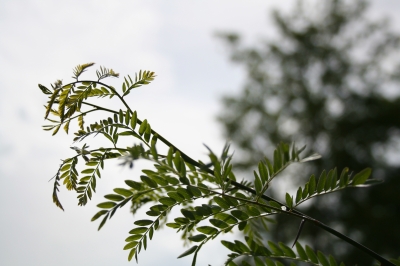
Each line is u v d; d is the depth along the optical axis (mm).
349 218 12688
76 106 1394
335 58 16422
